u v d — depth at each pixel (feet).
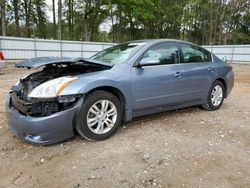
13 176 8.59
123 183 8.11
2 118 14.28
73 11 116.98
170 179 8.38
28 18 101.14
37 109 9.87
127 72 11.92
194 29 167.84
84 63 11.50
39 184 8.11
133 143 11.03
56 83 10.16
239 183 8.23
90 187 7.89
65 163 9.33
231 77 17.80
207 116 15.44
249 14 141.38
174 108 14.34
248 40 153.48
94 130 11.05
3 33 75.36
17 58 57.47
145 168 9.00
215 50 85.25
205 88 15.83
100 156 9.80
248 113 16.43
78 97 10.40
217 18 145.59
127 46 13.85
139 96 12.34
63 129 10.14
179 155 10.02
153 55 13.14
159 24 157.07
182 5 145.79
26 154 10.05
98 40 156.76
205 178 8.48
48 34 133.18
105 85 11.00
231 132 12.75
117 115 11.73
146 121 14.03
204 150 10.54
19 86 11.82
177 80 13.85
